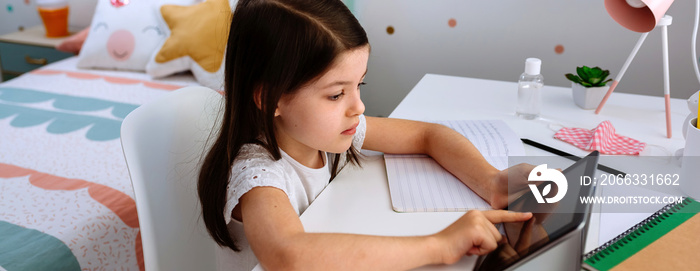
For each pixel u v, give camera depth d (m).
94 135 1.68
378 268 0.62
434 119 1.11
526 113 1.11
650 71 1.71
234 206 0.72
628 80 1.76
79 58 2.25
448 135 0.90
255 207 0.69
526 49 1.87
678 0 1.60
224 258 0.88
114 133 1.69
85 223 1.28
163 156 0.88
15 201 1.35
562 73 1.86
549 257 0.64
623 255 0.63
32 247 1.19
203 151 0.93
